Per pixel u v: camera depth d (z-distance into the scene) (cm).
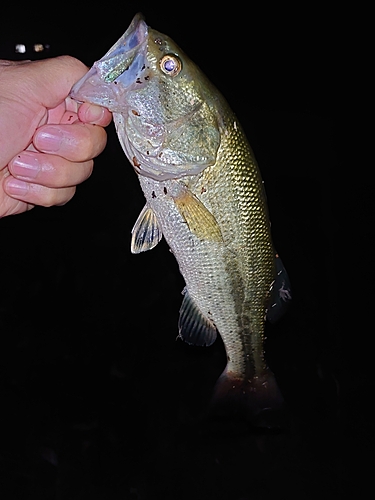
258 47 89
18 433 46
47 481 43
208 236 25
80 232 61
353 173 70
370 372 50
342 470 45
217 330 29
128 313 55
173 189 25
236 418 31
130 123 23
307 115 79
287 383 50
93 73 23
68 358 51
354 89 82
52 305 55
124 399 49
